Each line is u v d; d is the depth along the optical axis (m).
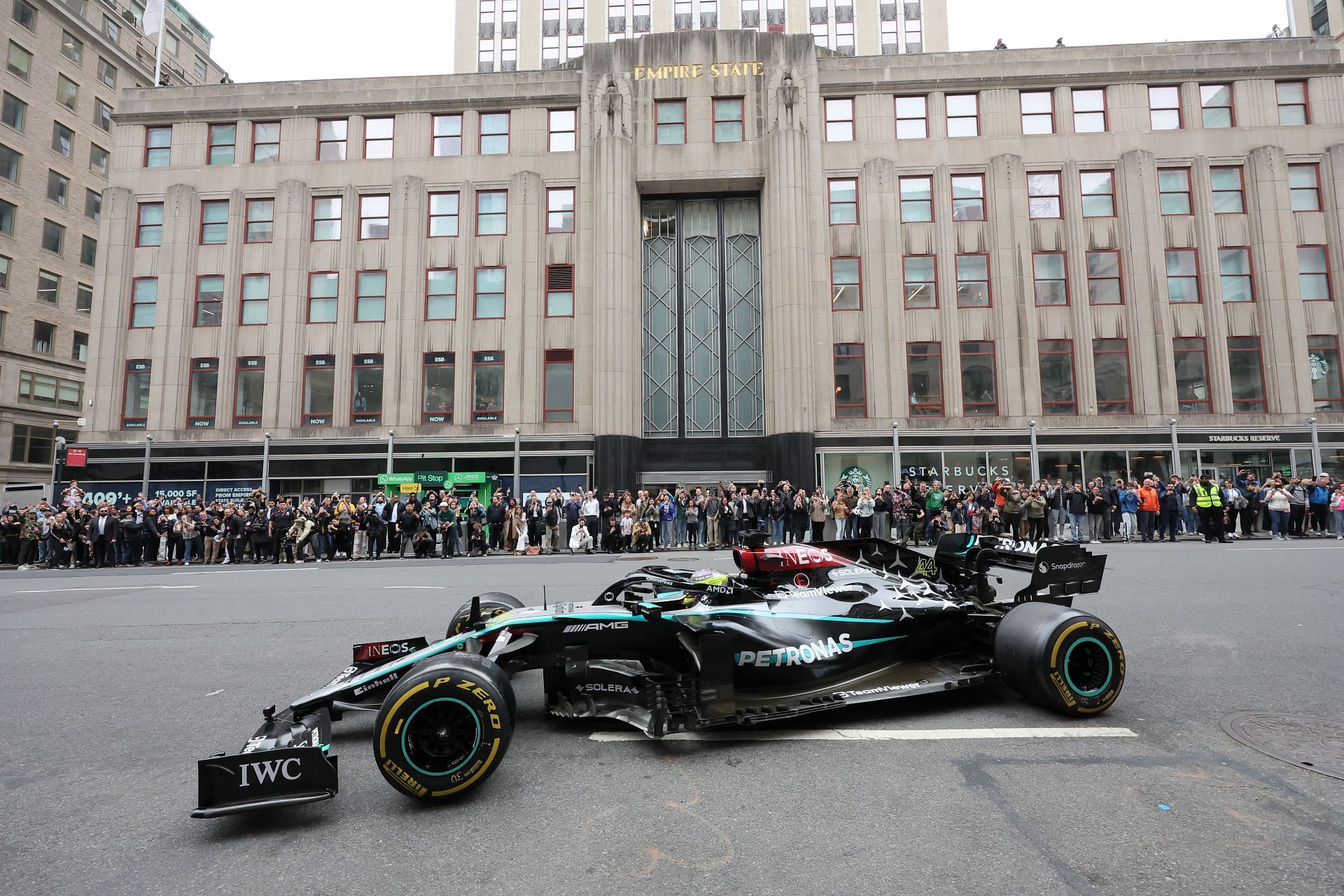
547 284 25.38
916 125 25.31
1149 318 23.77
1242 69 24.56
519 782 3.69
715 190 25.53
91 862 2.96
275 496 24.22
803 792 3.47
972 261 24.62
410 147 25.97
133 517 18.28
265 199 25.89
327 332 25.19
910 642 5.15
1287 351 23.48
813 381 23.92
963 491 21.17
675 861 2.84
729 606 4.80
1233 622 7.20
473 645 4.20
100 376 25.02
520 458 24.02
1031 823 3.08
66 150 41.47
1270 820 3.06
